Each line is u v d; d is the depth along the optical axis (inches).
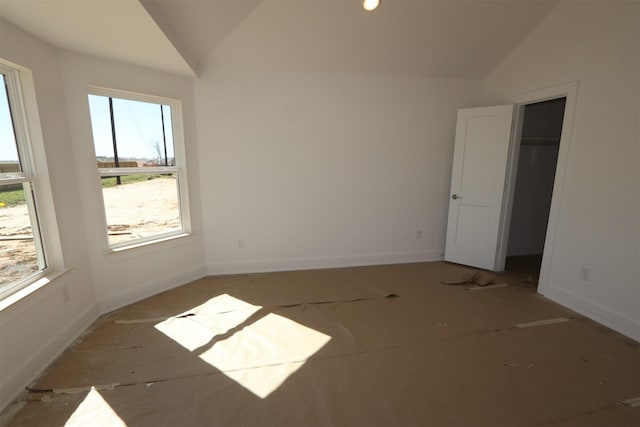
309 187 138.9
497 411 63.1
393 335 90.8
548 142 153.9
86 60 92.4
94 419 60.7
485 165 137.4
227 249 136.7
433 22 113.6
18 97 76.0
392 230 151.9
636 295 88.0
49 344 77.9
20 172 76.7
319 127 134.6
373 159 142.7
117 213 106.5
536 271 143.2
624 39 88.2
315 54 122.5
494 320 99.6
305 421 60.6
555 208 111.0
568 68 105.0
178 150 121.5
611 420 61.0
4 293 68.8
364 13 107.9
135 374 73.4
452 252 153.3
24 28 73.0
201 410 63.1
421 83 140.8
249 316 101.3
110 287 103.8
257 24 108.1
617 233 92.0
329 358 80.0
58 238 84.0
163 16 80.6
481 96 147.6
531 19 114.5
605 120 94.0
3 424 59.6
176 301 111.3
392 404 64.9
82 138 93.2
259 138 130.2
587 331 93.0
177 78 115.4
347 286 125.9
